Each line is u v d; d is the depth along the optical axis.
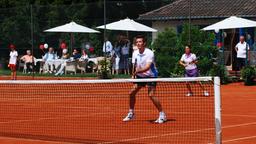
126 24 38.62
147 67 16.19
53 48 44.03
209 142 12.79
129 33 43.16
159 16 43.25
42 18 44.16
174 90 25.05
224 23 33.81
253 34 38.88
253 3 41.81
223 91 28.92
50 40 44.16
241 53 34.25
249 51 34.31
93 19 45.62
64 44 41.47
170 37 34.44
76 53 41.31
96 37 43.31
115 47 38.47
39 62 42.53
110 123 16.36
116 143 12.91
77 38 43.50
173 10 43.66
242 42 34.28
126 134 14.16
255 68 33.19
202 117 17.20
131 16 46.88
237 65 35.59
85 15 45.44
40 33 44.09
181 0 45.19
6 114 18.86
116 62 38.09
